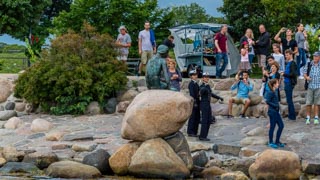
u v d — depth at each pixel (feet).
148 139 38.63
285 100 54.80
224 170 38.34
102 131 49.80
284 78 52.01
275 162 36.40
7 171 39.09
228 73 68.28
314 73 49.19
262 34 62.03
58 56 61.93
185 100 39.06
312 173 36.96
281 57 56.75
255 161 37.24
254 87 58.90
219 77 65.51
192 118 45.75
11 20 105.70
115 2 90.02
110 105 60.03
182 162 37.76
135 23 91.97
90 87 59.98
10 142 47.67
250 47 62.85
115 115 58.65
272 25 92.22
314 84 49.16
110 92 60.75
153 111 38.58
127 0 90.53
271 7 90.84
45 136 48.55
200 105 44.98
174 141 38.99
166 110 38.63
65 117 58.39
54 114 60.23
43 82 60.23
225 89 60.03
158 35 92.73
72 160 41.42
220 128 49.21
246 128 48.70
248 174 37.55
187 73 72.90
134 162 37.73
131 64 72.79
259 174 36.50
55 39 64.49
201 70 67.26
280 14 91.20
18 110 63.26
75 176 37.58
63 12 91.97
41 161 40.98
